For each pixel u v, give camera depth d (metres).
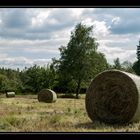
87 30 61.75
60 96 50.78
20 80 67.81
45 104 24.42
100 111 12.98
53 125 10.06
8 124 10.05
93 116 13.14
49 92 32.44
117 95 12.62
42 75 65.31
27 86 66.19
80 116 13.67
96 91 13.27
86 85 63.19
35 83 65.62
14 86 65.81
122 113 12.40
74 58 62.16
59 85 64.31
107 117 12.76
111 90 12.77
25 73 67.56
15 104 23.52
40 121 11.15
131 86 12.33
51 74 65.00
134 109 12.15
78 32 61.84
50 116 12.95
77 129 9.05
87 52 61.97
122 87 12.58
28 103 26.41
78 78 62.19
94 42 62.09
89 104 13.34
